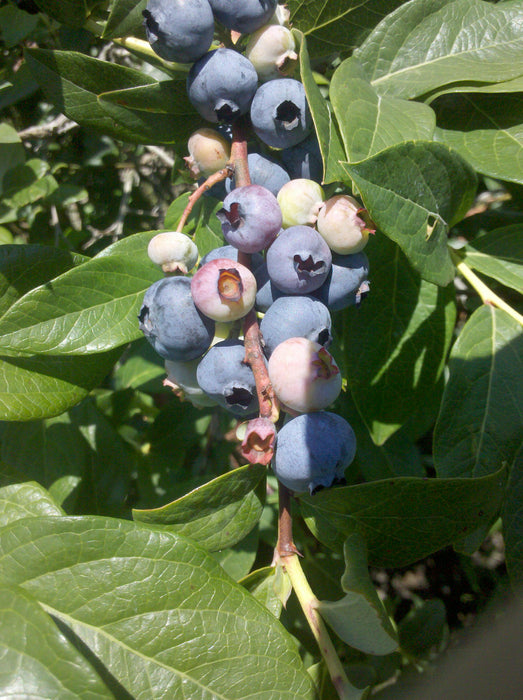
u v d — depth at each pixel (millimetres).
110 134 174
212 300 130
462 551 153
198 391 155
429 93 174
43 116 360
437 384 227
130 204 390
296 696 124
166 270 149
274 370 129
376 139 139
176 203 199
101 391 290
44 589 121
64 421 218
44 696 98
